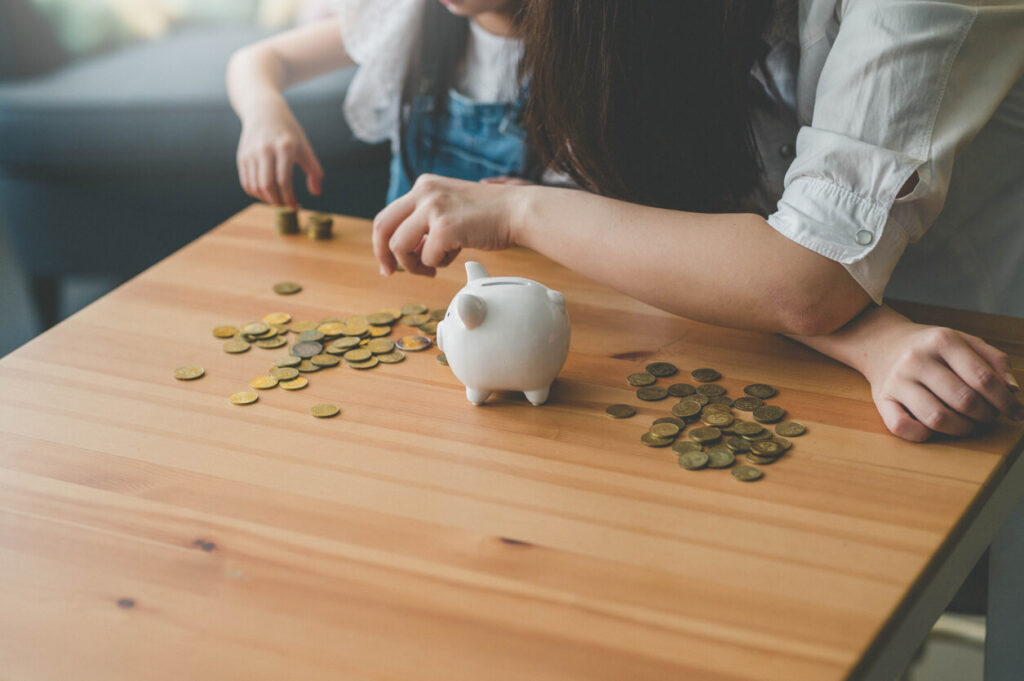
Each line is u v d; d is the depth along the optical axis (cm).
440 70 135
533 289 72
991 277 108
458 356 71
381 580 56
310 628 53
